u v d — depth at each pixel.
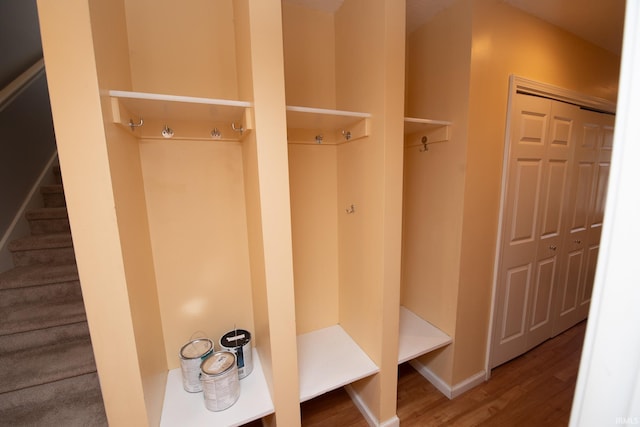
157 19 1.22
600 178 2.31
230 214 1.44
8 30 2.09
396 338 1.44
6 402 1.38
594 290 0.34
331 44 1.60
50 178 2.44
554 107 1.83
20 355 1.54
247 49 1.06
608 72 2.12
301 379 1.37
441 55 1.62
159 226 1.31
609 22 1.72
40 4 0.71
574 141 2.01
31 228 2.11
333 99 1.64
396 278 1.39
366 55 1.33
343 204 1.66
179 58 1.27
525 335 2.05
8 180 1.99
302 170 1.62
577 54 1.88
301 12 1.52
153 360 1.14
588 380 0.35
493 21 1.50
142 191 1.21
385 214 1.30
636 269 0.30
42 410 1.41
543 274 2.06
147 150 1.26
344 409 1.70
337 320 1.85
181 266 1.38
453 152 1.60
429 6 1.55
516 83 1.61
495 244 1.76
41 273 1.77
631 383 0.31
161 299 1.35
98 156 0.80
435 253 1.78
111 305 0.87
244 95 1.18
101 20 0.84
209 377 1.15
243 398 1.24
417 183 1.88
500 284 1.80
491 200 1.68
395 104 1.25
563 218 2.09
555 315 2.25
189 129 1.31
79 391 1.47
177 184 1.32
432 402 1.72
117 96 0.88
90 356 1.54
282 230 1.11
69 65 0.75
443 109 1.63
